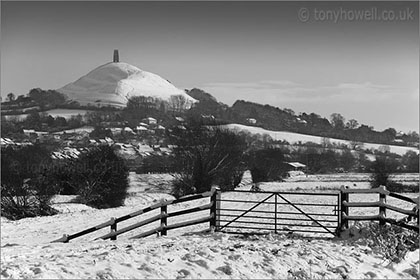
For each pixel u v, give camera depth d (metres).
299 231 19.23
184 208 35.88
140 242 18.02
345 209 18.92
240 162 62.59
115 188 53.62
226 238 18.36
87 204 52.12
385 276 14.37
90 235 26.97
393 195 18.27
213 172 60.12
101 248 15.93
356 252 15.94
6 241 26.14
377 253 16.11
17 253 16.23
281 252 14.96
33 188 47.38
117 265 12.36
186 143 60.22
